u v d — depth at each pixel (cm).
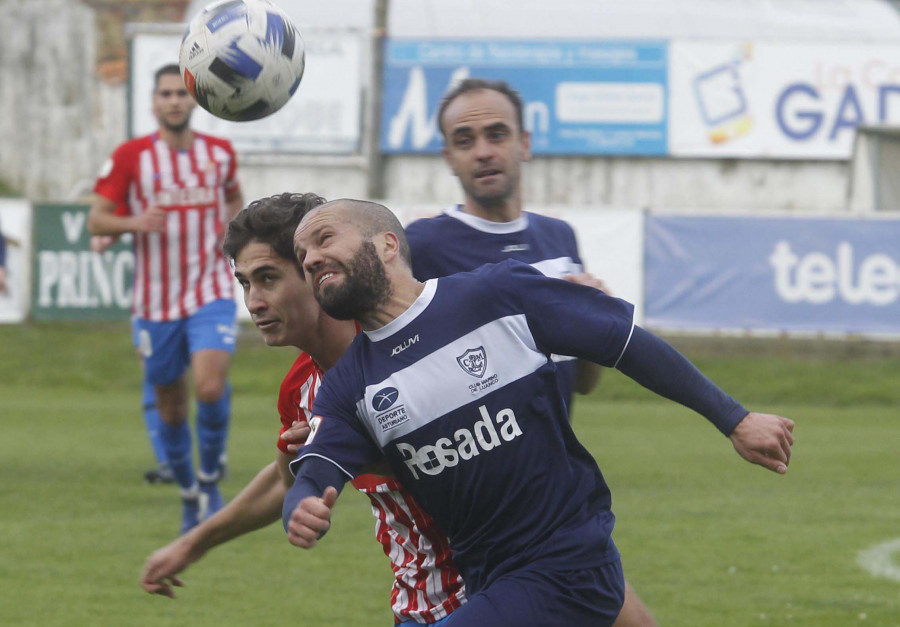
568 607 741
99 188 1780
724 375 3812
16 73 5238
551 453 752
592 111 4741
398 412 735
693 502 1931
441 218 1070
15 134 5247
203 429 1711
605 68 4725
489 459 739
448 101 1063
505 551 752
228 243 801
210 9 1127
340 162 4688
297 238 741
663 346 746
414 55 4712
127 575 1431
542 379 749
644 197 4791
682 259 3759
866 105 4712
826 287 3722
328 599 1327
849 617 1245
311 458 737
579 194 4788
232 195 1855
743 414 740
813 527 1736
